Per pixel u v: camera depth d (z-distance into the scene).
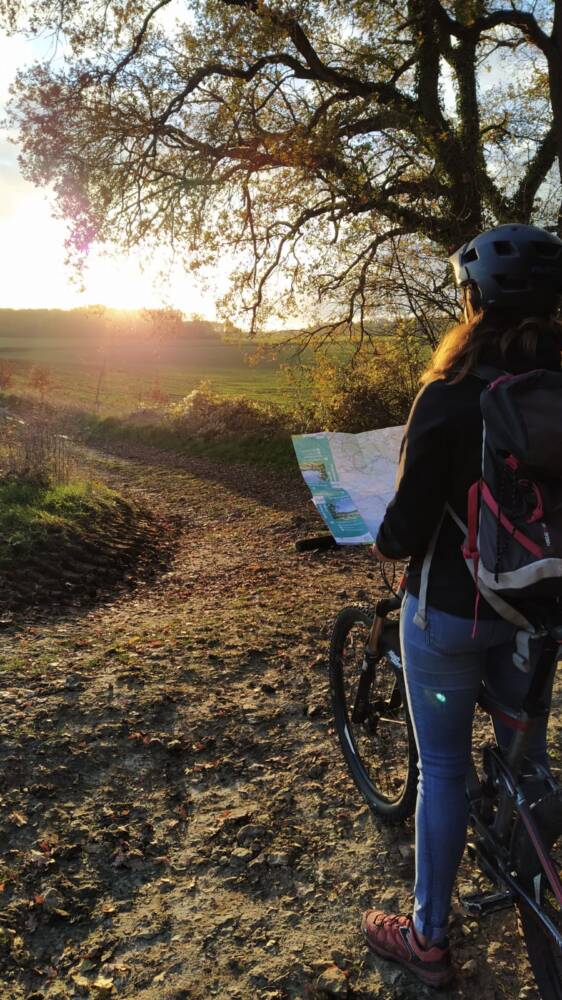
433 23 14.70
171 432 24.16
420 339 15.73
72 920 2.58
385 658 2.81
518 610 1.74
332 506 2.25
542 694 1.84
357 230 14.73
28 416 30.81
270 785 3.38
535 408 1.62
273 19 13.80
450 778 2.05
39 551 8.48
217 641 5.41
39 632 6.00
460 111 15.38
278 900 2.65
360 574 8.09
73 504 10.99
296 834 3.01
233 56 14.60
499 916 2.51
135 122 15.20
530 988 2.22
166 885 2.75
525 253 1.75
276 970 2.33
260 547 10.48
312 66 14.86
